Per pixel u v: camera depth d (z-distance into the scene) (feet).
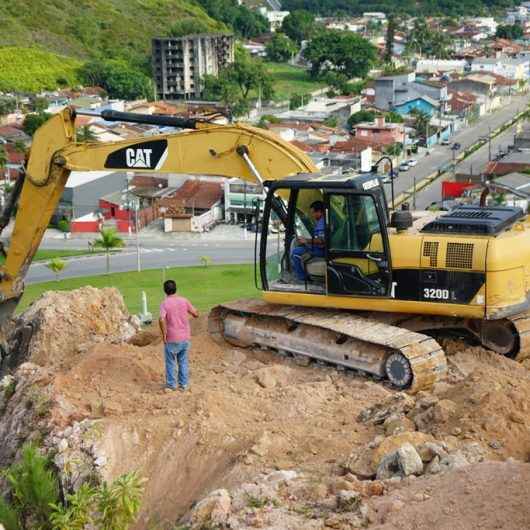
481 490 34.53
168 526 42.27
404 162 388.37
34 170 66.59
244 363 59.52
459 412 44.34
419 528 33.35
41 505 43.91
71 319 75.20
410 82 507.71
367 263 55.88
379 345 53.83
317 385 52.95
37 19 625.82
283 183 56.85
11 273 68.44
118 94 557.74
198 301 195.31
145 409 50.19
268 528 36.04
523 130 453.99
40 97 499.51
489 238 54.08
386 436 44.06
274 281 59.31
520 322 56.08
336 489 38.58
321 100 517.14
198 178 331.77
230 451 45.42
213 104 512.63
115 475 45.93
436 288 54.60
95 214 305.32
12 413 54.60
